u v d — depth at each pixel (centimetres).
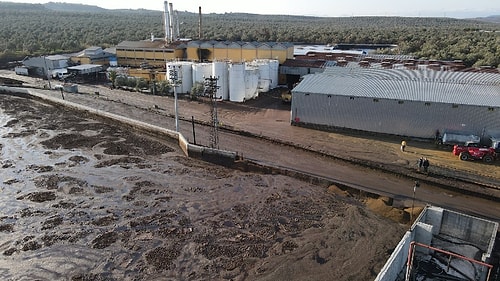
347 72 5744
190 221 2702
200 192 3127
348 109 4316
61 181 3341
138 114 5228
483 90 4238
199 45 8131
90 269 2225
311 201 2950
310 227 2603
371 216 2727
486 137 3816
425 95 4122
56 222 2709
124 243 2461
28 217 2778
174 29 10625
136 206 2917
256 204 2916
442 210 2456
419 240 2342
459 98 3975
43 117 5366
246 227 2616
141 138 4512
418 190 3045
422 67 6581
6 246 2445
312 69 6869
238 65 5631
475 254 2270
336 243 2423
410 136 4144
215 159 3759
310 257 2294
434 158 3616
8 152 4034
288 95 5703
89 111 5425
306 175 3319
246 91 5872
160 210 2853
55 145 4231
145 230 2600
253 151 3872
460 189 3008
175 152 4084
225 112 5262
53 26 18275
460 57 8512
